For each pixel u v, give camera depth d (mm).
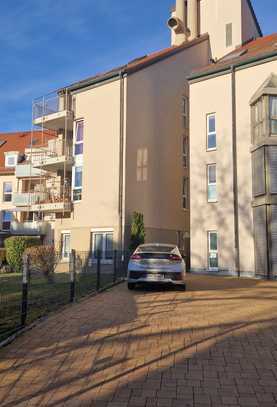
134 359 5742
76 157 24516
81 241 23109
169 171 25641
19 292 11992
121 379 4996
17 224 29312
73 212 23844
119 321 8008
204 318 8312
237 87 20766
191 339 6758
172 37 32344
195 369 5359
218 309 9312
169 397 4477
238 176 20203
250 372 5270
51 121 26250
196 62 28578
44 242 28172
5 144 38750
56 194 26391
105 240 22328
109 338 6781
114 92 22922
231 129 20703
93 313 8797
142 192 23188
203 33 30719
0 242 32375
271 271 17594
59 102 26344
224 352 6082
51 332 7141
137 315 8594
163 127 25344
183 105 27375
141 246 13477
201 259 21062
